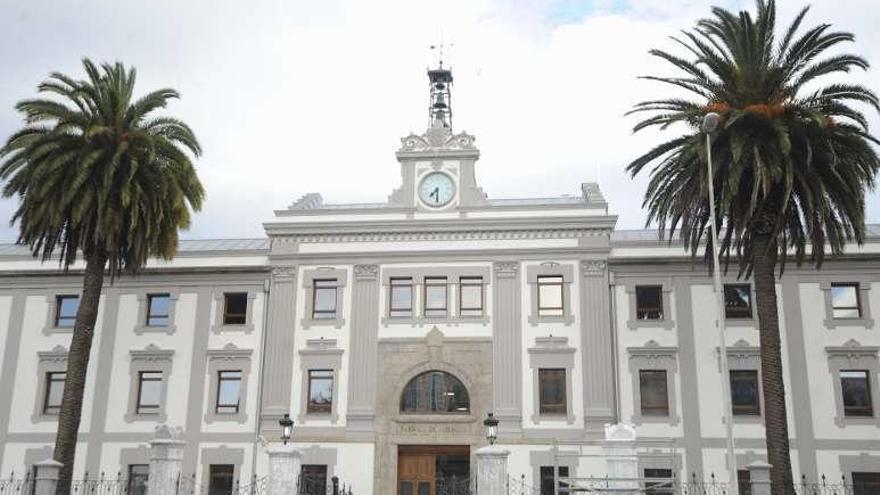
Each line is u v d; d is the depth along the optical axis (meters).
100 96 33.44
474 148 42.25
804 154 28.98
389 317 40.50
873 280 39.22
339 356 40.19
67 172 32.50
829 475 37.16
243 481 39.25
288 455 27.27
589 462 37.69
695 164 30.05
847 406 38.09
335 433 39.22
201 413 40.50
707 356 38.94
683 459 37.72
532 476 37.72
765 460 37.41
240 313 42.06
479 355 39.59
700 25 30.72
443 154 42.31
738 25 29.95
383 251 41.25
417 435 38.88
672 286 39.94
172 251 35.44
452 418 38.84
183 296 42.34
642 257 40.00
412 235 41.44
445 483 38.19
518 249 40.66
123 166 33.03
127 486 39.47
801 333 38.91
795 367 38.50
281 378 40.25
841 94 29.30
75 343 32.28
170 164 34.41
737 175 28.00
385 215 41.91
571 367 39.00
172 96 34.81
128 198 31.83
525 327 39.69
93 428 40.88
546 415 38.50
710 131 26.77
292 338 40.72
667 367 38.97
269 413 39.81
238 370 41.09
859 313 39.09
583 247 40.25
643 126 31.55
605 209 40.72
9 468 41.06
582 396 38.53
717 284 26.28
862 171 29.53
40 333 42.78
